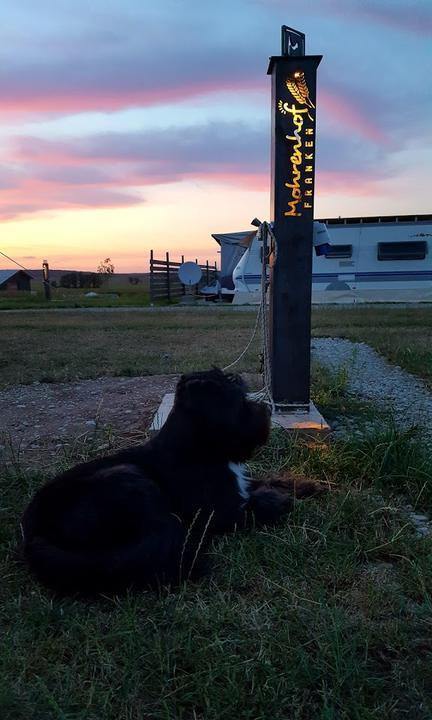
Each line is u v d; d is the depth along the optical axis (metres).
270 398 2.36
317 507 1.63
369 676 0.98
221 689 0.95
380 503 1.64
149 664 1.01
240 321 7.08
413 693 0.95
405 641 1.06
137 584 1.23
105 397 3.03
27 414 2.75
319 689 0.96
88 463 1.44
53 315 8.66
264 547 1.41
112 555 1.21
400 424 2.38
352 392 3.07
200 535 1.38
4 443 2.30
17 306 11.41
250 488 1.63
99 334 5.84
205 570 1.33
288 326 2.26
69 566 1.19
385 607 1.17
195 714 0.92
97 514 1.24
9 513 1.63
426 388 3.23
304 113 2.13
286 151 2.15
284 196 2.18
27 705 0.92
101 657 1.03
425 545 1.39
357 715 0.90
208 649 1.04
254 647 1.05
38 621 1.15
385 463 1.85
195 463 1.44
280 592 1.24
